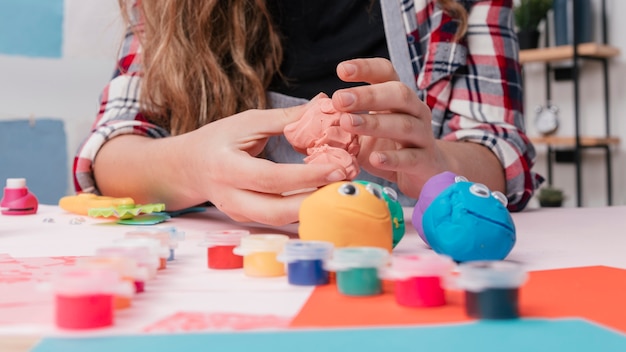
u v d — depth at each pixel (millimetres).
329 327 254
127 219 657
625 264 398
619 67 2152
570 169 2268
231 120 560
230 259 393
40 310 283
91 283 256
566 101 2248
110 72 1539
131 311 286
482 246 392
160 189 681
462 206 403
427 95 903
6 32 1463
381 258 320
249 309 290
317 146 493
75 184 869
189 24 879
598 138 2035
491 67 896
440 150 685
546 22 2264
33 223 657
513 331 246
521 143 827
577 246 474
